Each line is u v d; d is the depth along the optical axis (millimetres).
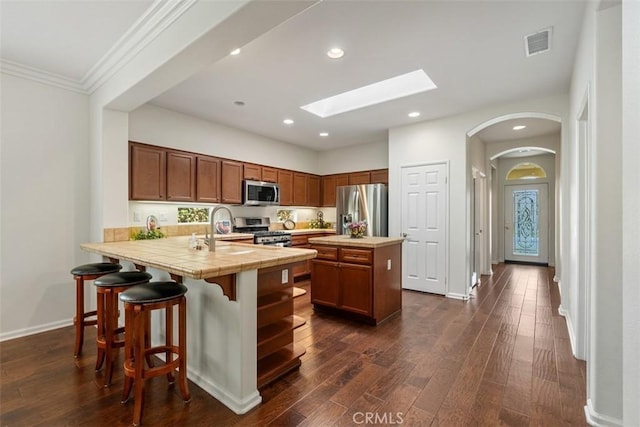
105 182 3076
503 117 3797
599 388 1648
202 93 3445
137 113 3660
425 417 1716
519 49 2514
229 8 1637
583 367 2252
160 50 2162
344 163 6199
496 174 7230
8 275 2779
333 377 2135
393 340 2752
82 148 3209
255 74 2973
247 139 5023
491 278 5461
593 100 1712
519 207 7312
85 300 3211
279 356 2244
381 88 3754
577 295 2418
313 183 6355
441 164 4309
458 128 4152
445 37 2344
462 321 3242
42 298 2959
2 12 2049
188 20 1907
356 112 4074
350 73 2949
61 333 2906
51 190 3010
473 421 1683
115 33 2314
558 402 1843
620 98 1613
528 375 2146
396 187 4738
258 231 5270
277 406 1821
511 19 2123
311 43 2424
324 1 1928
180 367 1856
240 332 1803
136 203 3836
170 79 2383
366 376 2145
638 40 798
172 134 4004
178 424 1665
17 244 2826
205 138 4402
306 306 3791
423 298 4152
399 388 2000
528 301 3990
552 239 6836
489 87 3271
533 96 3516
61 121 3070
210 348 2016
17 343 2676
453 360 2371
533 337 2803
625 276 896
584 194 2422
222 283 1771
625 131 895
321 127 4785
